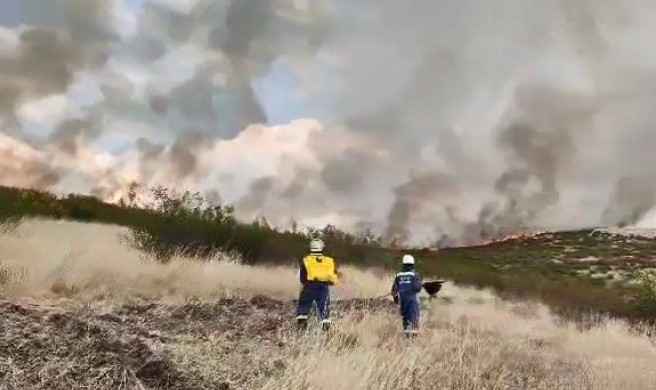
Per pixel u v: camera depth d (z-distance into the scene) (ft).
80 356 19.49
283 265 65.46
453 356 29.84
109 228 72.49
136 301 30.53
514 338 42.22
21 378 17.35
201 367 21.21
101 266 34.55
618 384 30.78
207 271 42.55
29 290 26.91
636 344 46.78
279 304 39.42
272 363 23.41
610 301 84.79
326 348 26.63
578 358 38.60
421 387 23.81
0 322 20.81
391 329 36.96
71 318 22.57
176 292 35.01
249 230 65.67
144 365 19.84
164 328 26.16
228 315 32.19
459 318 50.60
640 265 198.39
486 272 113.91
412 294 37.45
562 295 92.48
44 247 38.99
